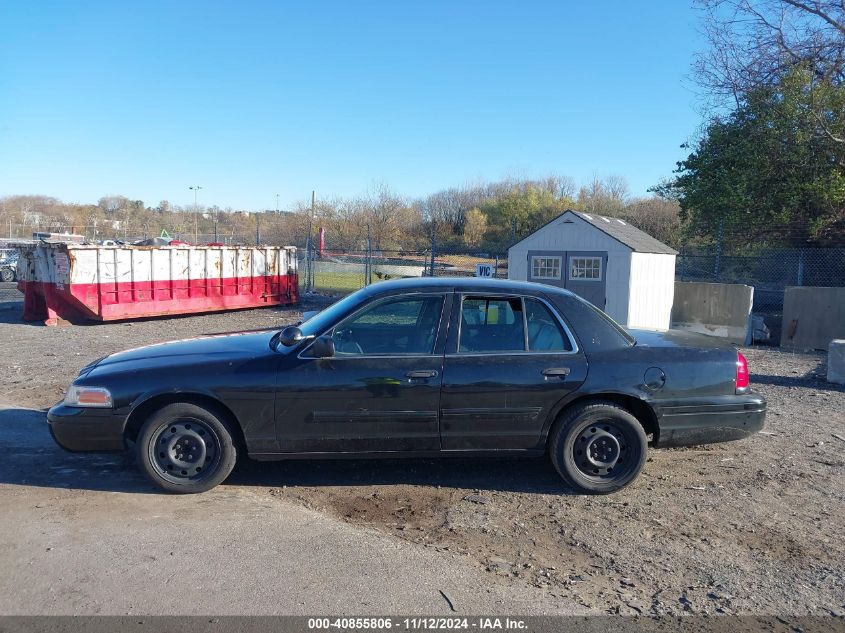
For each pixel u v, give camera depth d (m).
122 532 4.34
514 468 5.74
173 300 17.34
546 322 5.23
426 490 5.21
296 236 41.84
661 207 41.41
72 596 3.55
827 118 18.38
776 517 4.77
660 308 14.58
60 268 15.42
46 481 5.27
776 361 11.62
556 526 4.57
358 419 4.95
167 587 3.65
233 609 3.45
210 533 4.34
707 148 20.55
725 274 20.80
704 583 3.84
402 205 48.19
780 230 19.52
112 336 14.05
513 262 15.52
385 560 4.01
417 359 5.00
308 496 5.04
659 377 5.11
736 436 5.26
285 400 4.92
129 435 5.28
